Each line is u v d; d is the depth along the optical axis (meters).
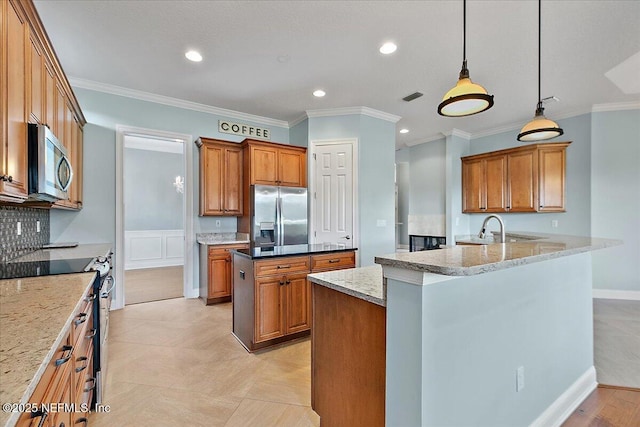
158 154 7.11
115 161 3.85
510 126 5.31
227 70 3.37
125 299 4.30
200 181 4.44
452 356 1.24
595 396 2.10
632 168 4.28
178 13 2.42
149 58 3.11
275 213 4.36
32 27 1.80
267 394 2.06
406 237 6.98
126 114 3.92
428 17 2.46
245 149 4.49
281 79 3.58
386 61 3.16
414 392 1.15
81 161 3.52
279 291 2.78
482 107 2.17
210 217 4.58
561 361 1.92
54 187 1.89
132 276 5.92
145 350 2.70
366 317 1.41
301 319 2.91
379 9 2.37
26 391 0.62
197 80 3.62
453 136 5.64
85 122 3.53
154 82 3.67
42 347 0.81
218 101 4.27
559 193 4.64
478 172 5.48
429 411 1.15
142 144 6.90
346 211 4.54
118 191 3.87
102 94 3.78
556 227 4.74
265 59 3.13
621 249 4.31
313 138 4.68
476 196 5.50
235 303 3.04
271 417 1.84
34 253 2.63
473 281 1.33
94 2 2.29
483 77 3.48
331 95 4.05
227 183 4.48
